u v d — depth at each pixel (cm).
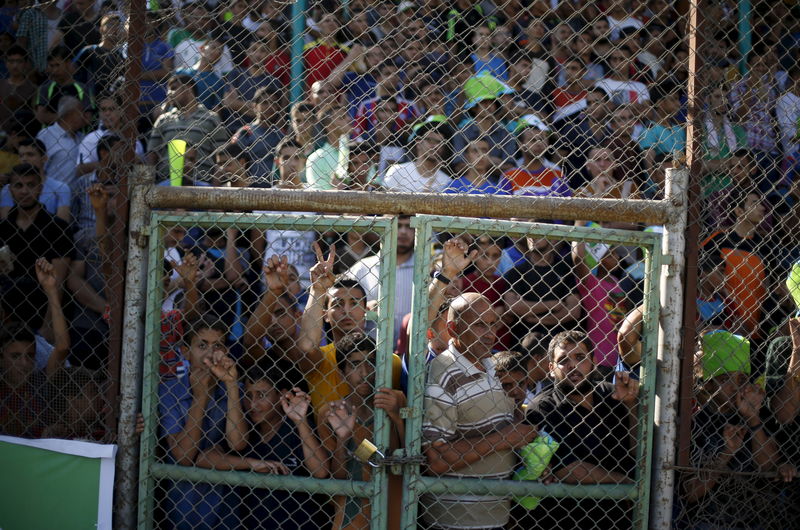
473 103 1541
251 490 1090
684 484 1120
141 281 1081
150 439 1076
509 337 1360
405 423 1085
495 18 1703
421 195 1077
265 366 1159
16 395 1158
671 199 1097
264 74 1567
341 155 1398
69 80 1555
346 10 1639
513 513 1179
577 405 1113
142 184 1078
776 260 1388
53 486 1073
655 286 1091
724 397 1177
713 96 1253
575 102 1611
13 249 1323
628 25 1742
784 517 1173
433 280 1130
